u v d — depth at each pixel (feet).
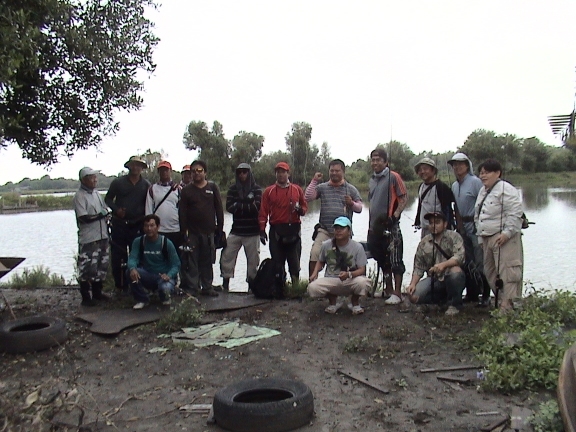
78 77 24.85
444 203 23.66
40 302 27.66
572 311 20.94
